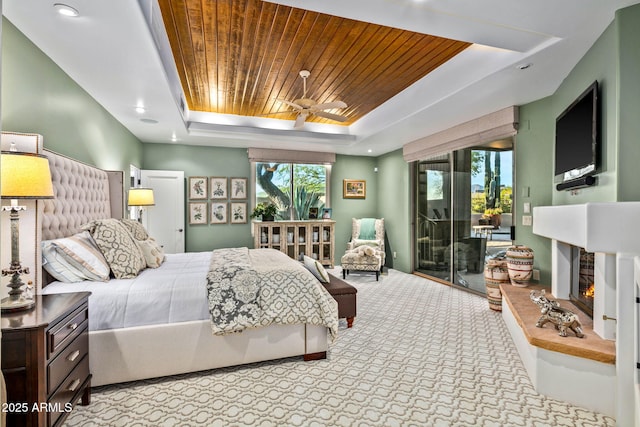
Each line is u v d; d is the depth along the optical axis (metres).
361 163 7.32
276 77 3.86
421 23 2.32
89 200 3.22
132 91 3.36
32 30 2.26
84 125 3.32
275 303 2.59
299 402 2.13
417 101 4.11
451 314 3.87
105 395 2.21
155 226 5.76
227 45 3.12
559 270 3.15
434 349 2.91
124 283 2.44
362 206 7.32
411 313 3.91
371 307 4.14
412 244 6.26
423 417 1.98
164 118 4.32
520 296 3.28
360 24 2.76
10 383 1.48
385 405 2.10
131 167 5.06
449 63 3.54
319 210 7.02
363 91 4.38
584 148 2.64
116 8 2.01
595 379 2.06
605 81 2.40
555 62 2.86
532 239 3.84
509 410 2.06
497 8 2.14
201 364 2.45
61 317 1.68
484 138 4.37
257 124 5.56
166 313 2.39
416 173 6.21
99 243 2.52
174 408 2.07
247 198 6.49
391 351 2.88
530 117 3.83
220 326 2.41
